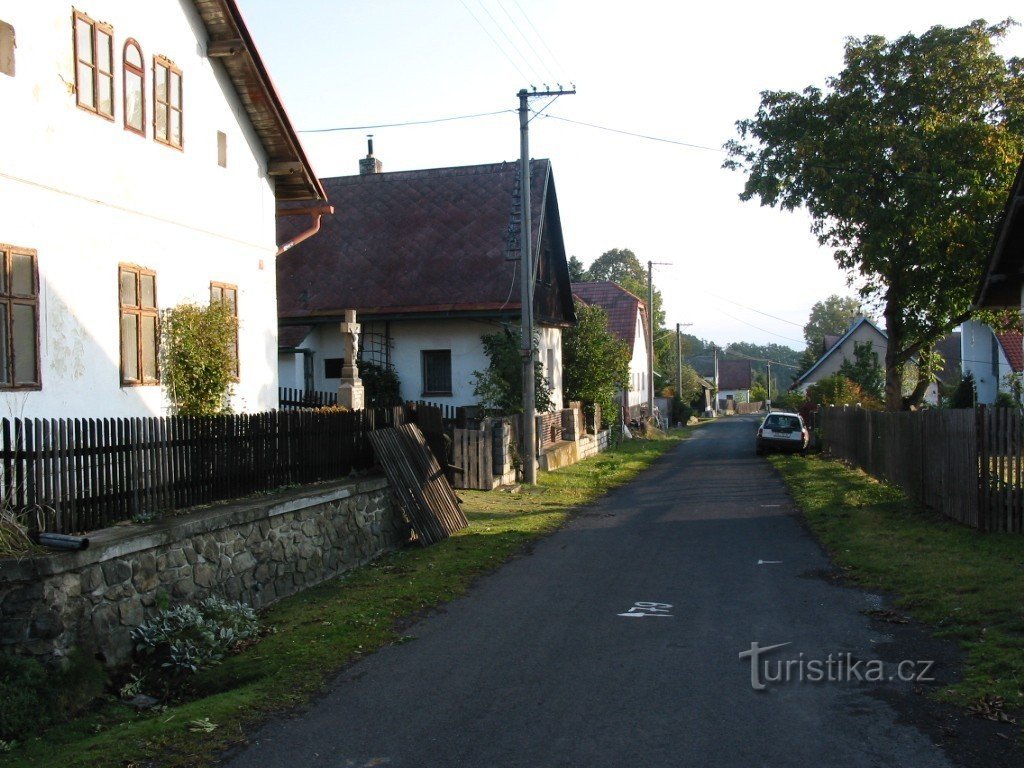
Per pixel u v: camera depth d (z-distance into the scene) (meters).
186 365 12.00
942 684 6.14
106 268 10.64
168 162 12.04
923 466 14.34
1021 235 14.59
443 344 25.06
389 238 27.17
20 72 9.27
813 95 27.34
